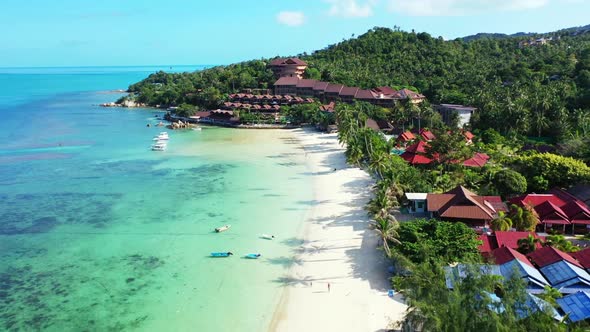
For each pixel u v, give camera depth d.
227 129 179.88
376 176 96.88
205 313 48.50
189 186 97.31
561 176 79.00
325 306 49.38
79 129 184.00
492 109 140.00
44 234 71.88
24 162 124.12
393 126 159.00
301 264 59.53
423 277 41.59
